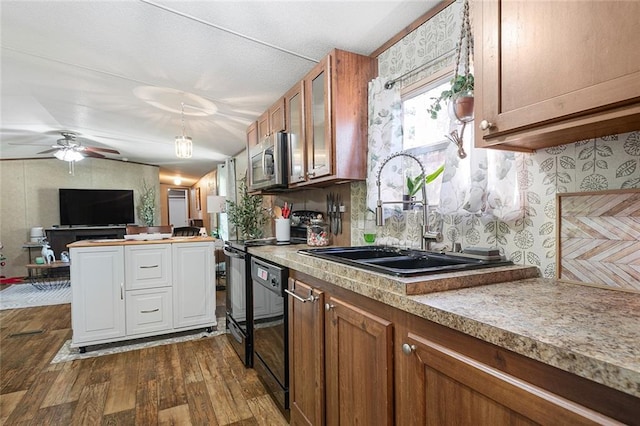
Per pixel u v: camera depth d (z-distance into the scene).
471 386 0.79
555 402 0.62
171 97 3.32
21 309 4.14
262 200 4.66
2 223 6.72
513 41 1.01
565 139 1.11
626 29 0.76
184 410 1.96
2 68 2.72
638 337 0.65
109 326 2.88
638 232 1.02
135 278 2.97
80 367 2.51
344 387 1.32
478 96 1.13
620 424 0.54
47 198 7.12
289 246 2.60
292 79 2.80
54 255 6.54
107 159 7.77
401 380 1.02
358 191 2.34
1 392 2.16
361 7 1.78
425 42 1.83
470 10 1.39
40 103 3.69
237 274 2.80
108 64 2.58
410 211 1.92
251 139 3.82
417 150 1.93
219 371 2.45
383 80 2.01
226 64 2.52
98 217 7.48
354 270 1.28
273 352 2.05
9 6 1.85
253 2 1.78
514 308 0.86
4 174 6.77
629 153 1.03
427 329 0.94
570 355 0.59
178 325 3.13
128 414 1.92
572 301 0.93
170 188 13.43
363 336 1.19
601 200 1.10
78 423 1.83
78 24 2.03
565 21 0.87
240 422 1.86
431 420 0.91
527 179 1.33
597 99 0.81
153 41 2.21
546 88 0.92
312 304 1.56
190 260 3.18
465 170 1.45
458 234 1.66
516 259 1.38
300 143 2.48
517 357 0.70
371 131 2.06
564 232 1.20
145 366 2.53
